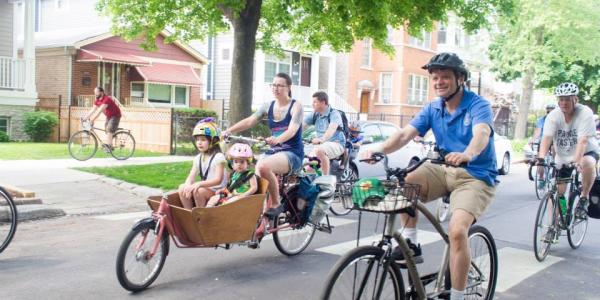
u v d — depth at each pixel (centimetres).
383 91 3444
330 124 931
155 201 550
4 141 1945
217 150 589
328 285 347
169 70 2545
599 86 3203
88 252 659
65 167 1275
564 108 700
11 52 2202
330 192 656
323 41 1563
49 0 3073
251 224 578
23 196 896
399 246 390
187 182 582
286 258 663
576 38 2653
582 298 552
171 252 671
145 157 1592
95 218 855
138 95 2558
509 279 606
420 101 3538
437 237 786
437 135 446
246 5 1233
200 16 1451
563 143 728
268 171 608
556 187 696
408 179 436
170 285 550
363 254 365
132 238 518
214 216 540
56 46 2305
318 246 723
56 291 521
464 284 400
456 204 415
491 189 427
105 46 2389
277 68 2939
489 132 412
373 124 1344
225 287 549
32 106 2055
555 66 3098
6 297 502
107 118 1513
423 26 1471
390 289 395
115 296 513
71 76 2319
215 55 2884
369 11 1248
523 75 2912
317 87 3069
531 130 3588
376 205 365
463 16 1486
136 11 1449
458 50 3697
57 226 795
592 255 729
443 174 435
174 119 1744
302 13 1500
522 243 779
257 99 2756
